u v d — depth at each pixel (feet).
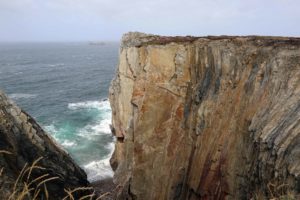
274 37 70.13
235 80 61.36
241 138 55.52
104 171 104.68
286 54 53.88
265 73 55.72
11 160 51.21
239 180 53.06
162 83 71.77
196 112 66.28
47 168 60.70
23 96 214.48
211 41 70.49
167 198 67.77
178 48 72.08
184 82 70.90
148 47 74.02
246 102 57.16
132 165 74.95
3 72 321.52
